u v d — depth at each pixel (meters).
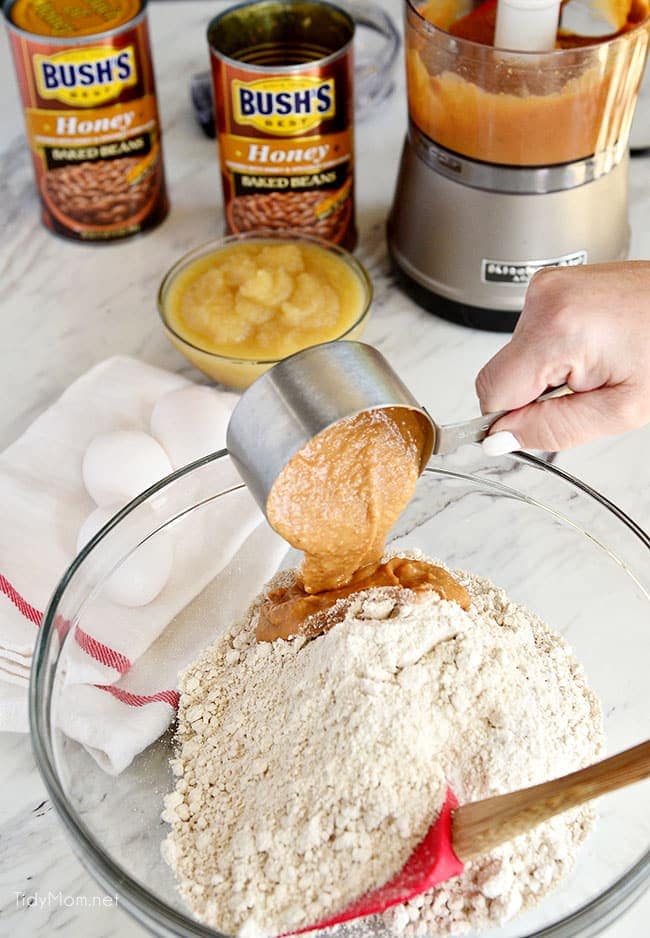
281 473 0.74
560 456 1.14
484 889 0.76
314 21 1.26
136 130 1.30
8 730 0.93
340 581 0.89
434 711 0.81
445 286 1.21
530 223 1.13
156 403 1.13
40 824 0.89
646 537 0.89
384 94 1.53
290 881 0.76
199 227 1.41
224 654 0.94
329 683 0.82
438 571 0.91
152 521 0.98
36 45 1.21
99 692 0.92
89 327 1.30
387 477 0.83
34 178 1.48
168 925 0.70
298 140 1.22
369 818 0.76
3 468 1.11
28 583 1.00
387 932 0.76
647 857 0.71
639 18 1.12
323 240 1.25
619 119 1.10
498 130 1.07
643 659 0.92
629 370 0.86
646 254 1.30
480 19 1.17
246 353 1.16
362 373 0.75
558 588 0.99
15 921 0.83
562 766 0.81
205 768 0.86
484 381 0.88
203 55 1.64
